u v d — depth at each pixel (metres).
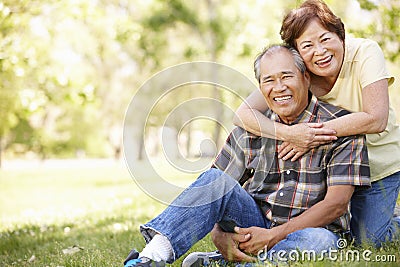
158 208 9.88
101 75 35.59
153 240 3.81
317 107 4.12
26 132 42.69
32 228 8.70
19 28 11.76
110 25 17.41
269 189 4.17
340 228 4.07
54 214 10.92
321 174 4.00
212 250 4.83
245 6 28.88
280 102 3.96
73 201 14.31
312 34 4.02
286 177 4.08
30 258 5.84
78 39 14.08
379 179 4.46
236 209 3.99
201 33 32.09
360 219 4.47
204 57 31.62
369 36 7.39
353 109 4.33
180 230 3.79
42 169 34.06
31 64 12.41
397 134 4.58
